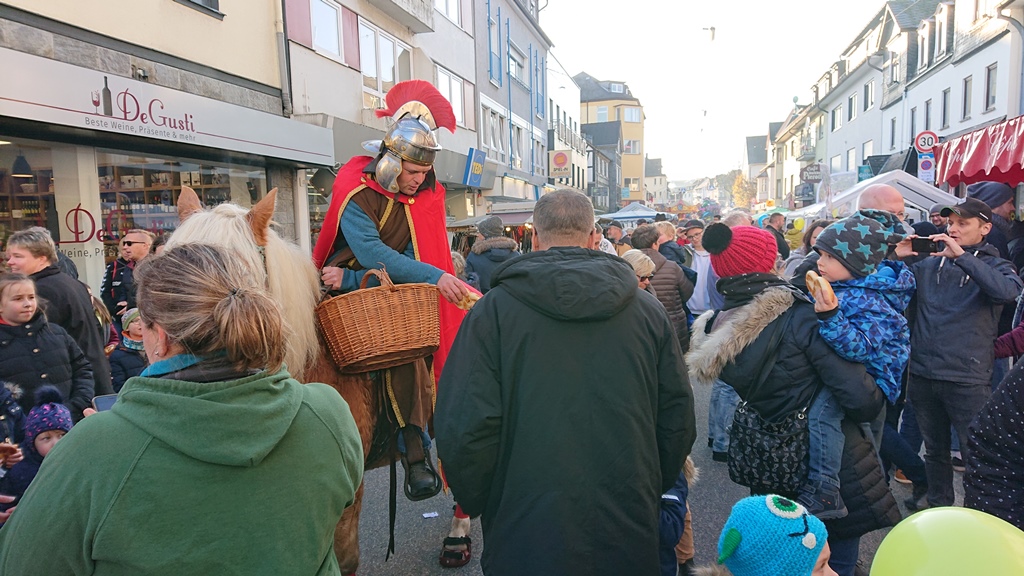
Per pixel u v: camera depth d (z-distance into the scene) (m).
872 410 2.22
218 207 2.01
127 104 6.63
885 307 2.29
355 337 2.18
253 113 8.64
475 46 19.31
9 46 5.75
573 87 38.19
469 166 17.50
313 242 11.39
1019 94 15.83
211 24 8.42
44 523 1.07
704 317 2.85
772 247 2.50
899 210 3.82
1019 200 7.40
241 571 1.14
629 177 68.19
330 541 1.33
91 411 2.22
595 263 1.83
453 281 2.44
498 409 1.80
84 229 6.64
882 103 27.16
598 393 1.78
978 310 3.37
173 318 1.17
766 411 2.35
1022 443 1.66
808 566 1.71
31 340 3.21
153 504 1.09
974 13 17.97
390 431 2.55
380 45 13.39
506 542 1.78
